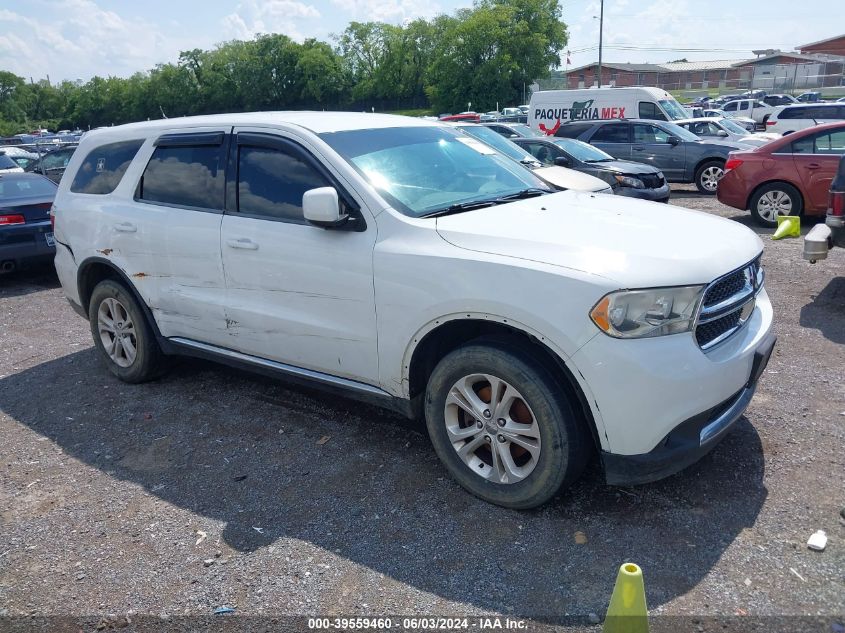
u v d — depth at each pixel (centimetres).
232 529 334
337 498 355
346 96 10619
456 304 321
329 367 388
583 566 293
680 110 2102
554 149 1248
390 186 375
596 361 290
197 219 434
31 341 656
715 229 356
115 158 505
